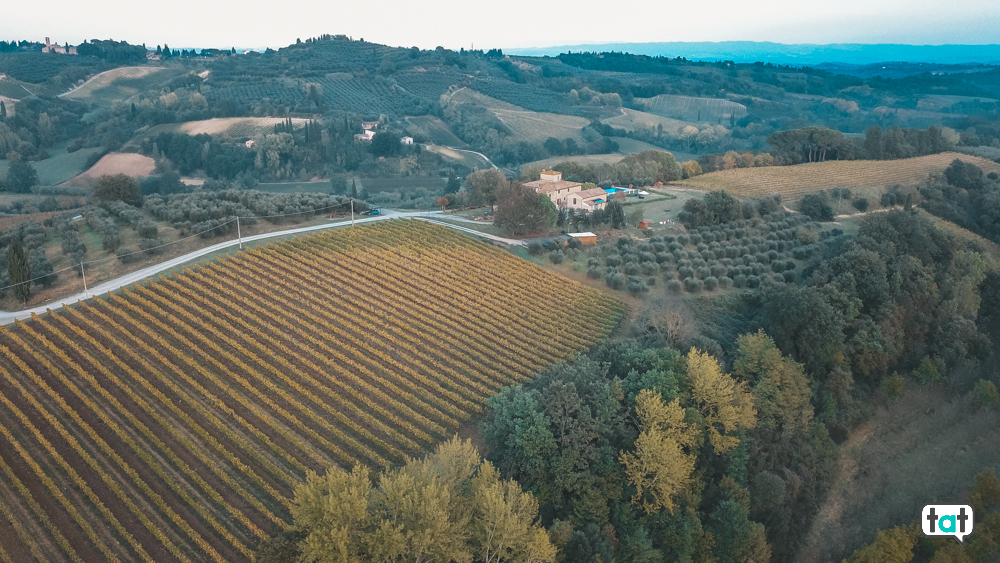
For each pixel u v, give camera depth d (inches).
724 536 2463.1
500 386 3004.4
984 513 2817.4
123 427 2556.6
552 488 2351.1
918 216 4857.3
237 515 2135.8
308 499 1847.9
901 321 3804.1
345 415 2719.0
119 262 4023.1
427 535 1771.7
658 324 3361.2
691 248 4847.4
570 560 2129.7
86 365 2920.8
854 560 2536.9
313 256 4148.6
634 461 2396.7
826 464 3090.6
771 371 3006.9
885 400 3582.7
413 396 2851.9
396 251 4360.2
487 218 5536.4
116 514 2133.4
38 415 2581.2
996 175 6835.6
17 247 3516.2
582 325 3656.5
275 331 3280.0
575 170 7047.2
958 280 4212.6
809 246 4766.2
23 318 3336.6
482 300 3836.1
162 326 3216.0
